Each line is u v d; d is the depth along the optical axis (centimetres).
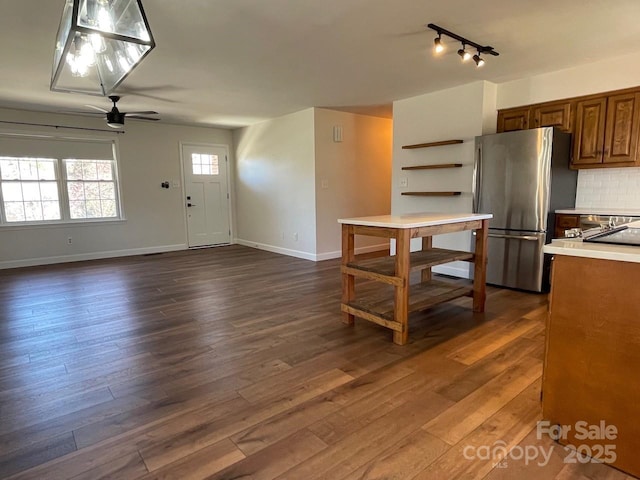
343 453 162
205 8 250
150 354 263
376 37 304
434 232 285
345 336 290
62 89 404
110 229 650
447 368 237
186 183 725
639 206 376
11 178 570
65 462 159
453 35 298
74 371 239
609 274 151
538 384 217
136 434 177
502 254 413
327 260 605
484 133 438
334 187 609
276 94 483
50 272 535
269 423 184
